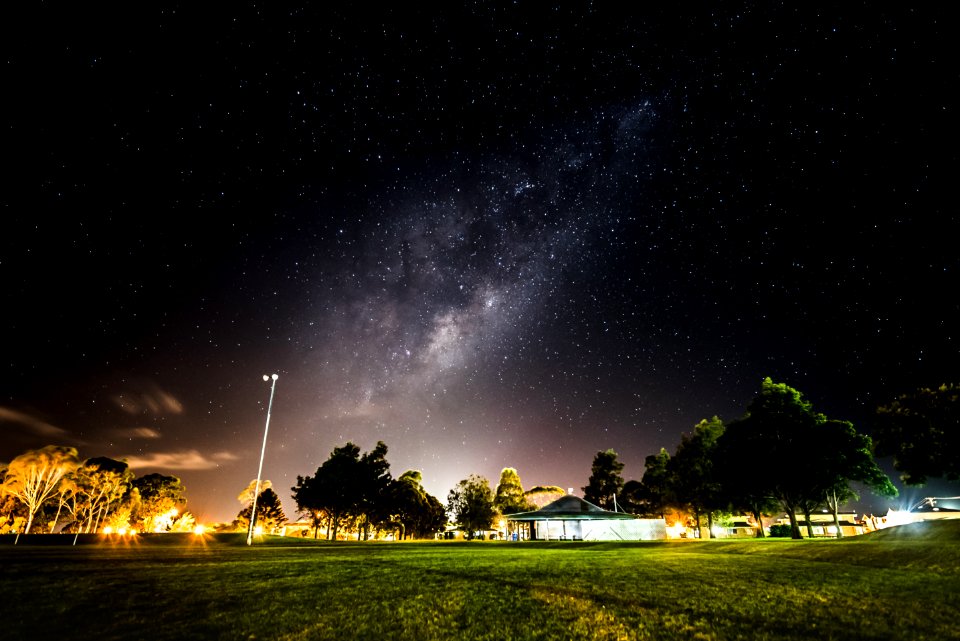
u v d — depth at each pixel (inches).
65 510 2933.1
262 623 320.5
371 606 370.3
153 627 309.1
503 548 1185.4
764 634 288.0
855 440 1497.3
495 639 288.4
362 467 2561.5
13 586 422.9
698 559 720.3
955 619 312.2
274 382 1489.9
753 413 1626.5
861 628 296.4
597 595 407.2
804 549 781.9
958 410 1059.3
